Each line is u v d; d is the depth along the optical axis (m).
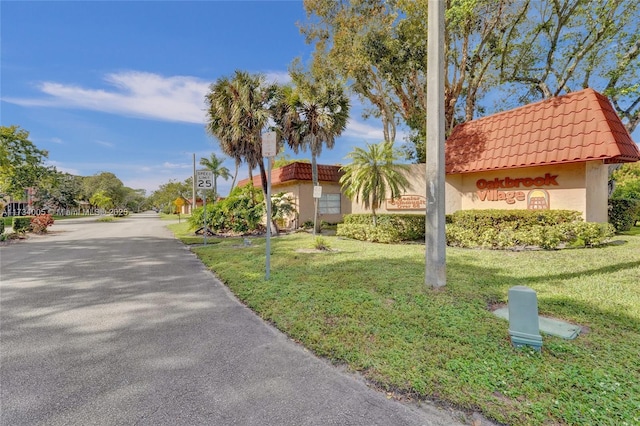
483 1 12.62
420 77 16.91
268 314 4.50
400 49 14.30
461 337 3.53
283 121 15.09
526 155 10.21
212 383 2.85
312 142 14.41
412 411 2.46
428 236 5.39
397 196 11.30
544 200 10.24
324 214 18.70
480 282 5.64
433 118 5.27
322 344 3.51
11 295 5.57
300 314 4.39
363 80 16.22
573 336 3.51
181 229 20.66
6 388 2.74
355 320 4.11
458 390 2.63
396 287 5.40
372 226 11.91
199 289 5.99
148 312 4.73
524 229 9.54
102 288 6.05
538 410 2.37
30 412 2.43
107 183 62.09
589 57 15.11
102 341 3.71
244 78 14.20
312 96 14.23
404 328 3.81
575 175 9.57
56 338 3.79
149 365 3.16
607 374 2.77
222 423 2.33
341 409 2.49
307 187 18.14
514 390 2.59
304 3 15.89
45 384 2.81
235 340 3.76
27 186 29.47
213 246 11.52
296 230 16.73
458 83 15.90
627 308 4.26
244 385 2.82
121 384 2.83
